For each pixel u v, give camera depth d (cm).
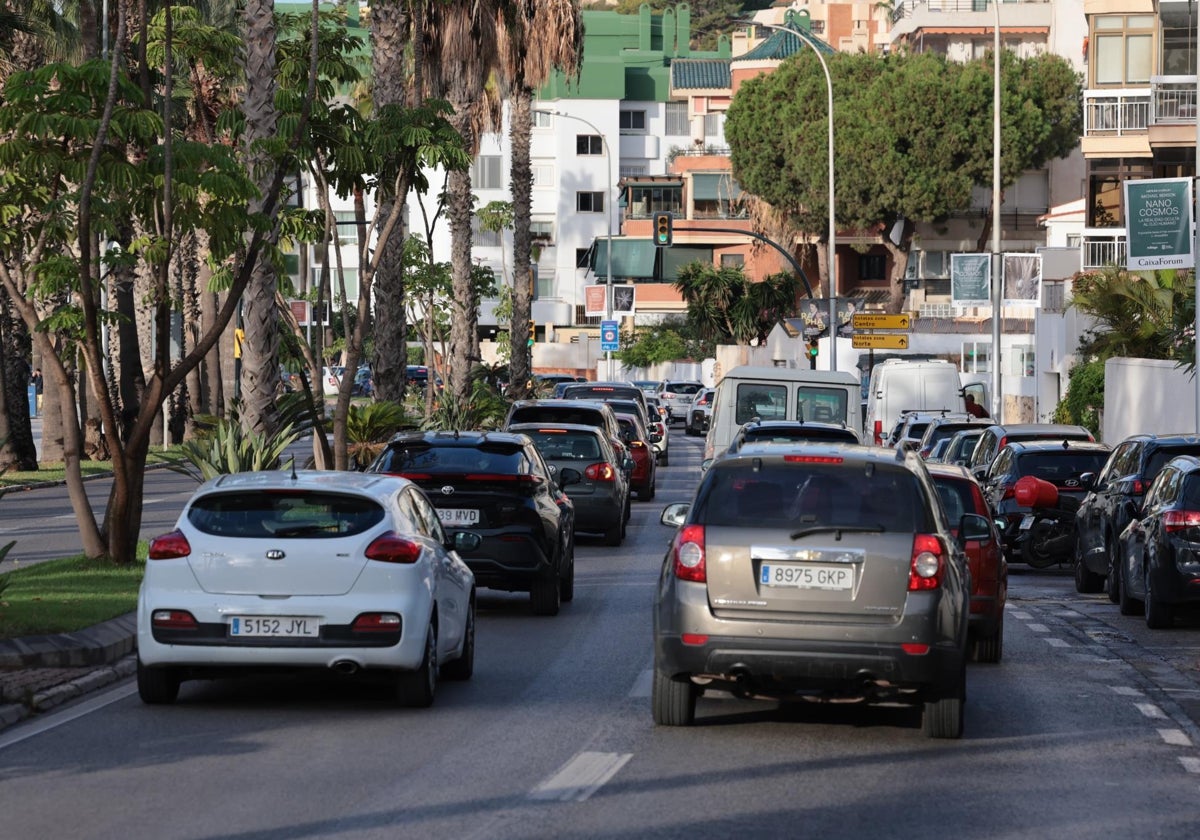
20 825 1803
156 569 2573
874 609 2316
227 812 1870
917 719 2597
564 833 1780
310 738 2358
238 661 2539
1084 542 4828
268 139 4262
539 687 2864
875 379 9762
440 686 2873
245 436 4916
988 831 1830
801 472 2398
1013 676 3150
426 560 2656
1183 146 12950
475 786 2028
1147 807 1977
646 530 6506
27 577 3894
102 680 2827
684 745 2325
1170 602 3866
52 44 9581
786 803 1955
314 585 2550
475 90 9162
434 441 3956
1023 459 5506
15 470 9300
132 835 1758
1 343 9100
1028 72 19275
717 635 2331
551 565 3847
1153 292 9338
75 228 4144
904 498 2370
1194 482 3912
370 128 4944
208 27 4862
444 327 14725
